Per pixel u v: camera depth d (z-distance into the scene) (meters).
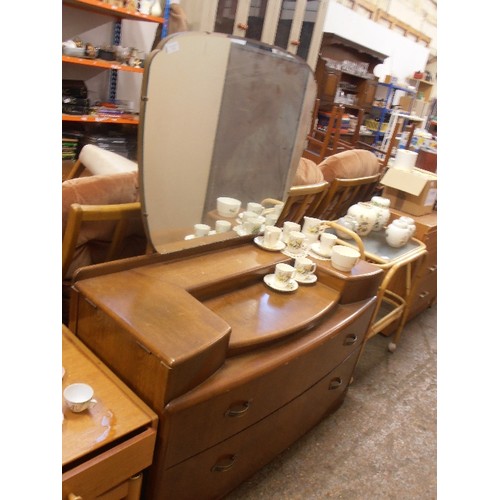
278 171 1.76
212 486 1.27
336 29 5.27
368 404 2.03
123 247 1.52
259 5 3.43
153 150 1.21
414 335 2.72
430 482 1.67
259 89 1.48
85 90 3.15
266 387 1.25
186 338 1.06
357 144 4.16
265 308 1.40
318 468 1.63
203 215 1.50
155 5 3.04
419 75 6.92
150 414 0.99
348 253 1.65
